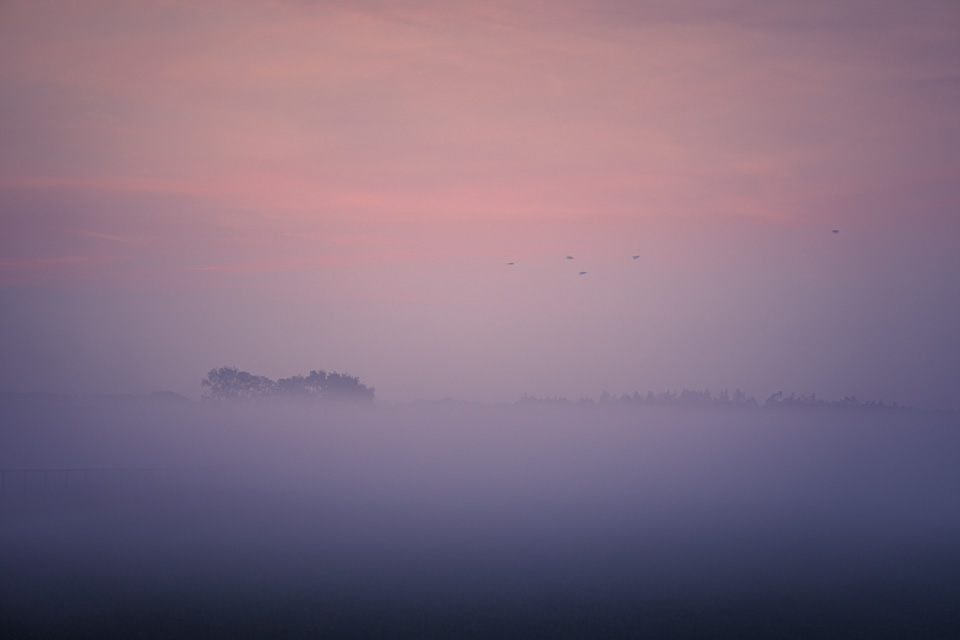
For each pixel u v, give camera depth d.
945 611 35.12
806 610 35.00
